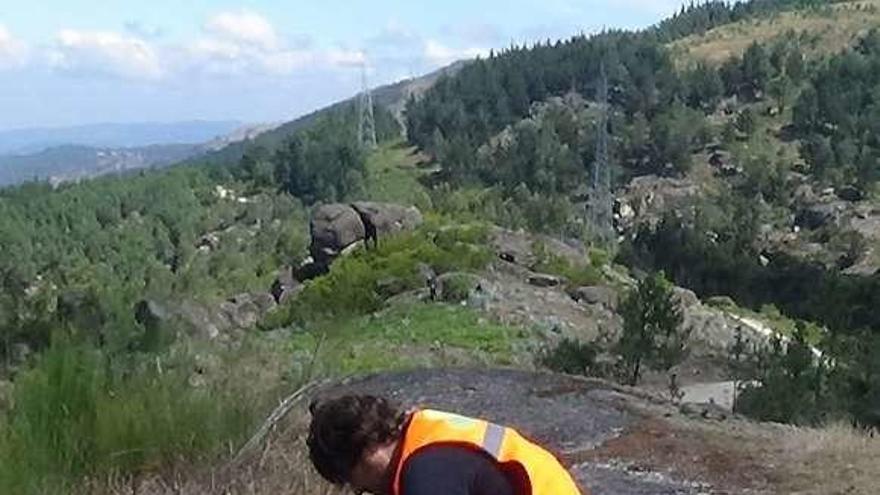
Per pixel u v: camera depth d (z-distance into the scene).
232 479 5.96
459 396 8.04
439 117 137.75
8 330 7.41
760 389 11.96
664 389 15.79
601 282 27.66
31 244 91.44
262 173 122.31
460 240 28.61
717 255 70.69
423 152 134.88
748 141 121.06
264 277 50.00
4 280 12.60
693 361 18.80
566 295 25.47
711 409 8.30
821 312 21.55
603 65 129.38
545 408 7.88
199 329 10.42
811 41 154.38
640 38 155.38
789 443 7.21
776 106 128.62
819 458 6.96
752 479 6.65
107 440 5.98
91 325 7.27
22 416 5.80
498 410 7.78
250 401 6.78
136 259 94.88
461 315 21.08
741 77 134.12
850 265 89.38
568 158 116.31
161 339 7.44
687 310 26.02
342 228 31.22
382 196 118.38
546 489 2.91
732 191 109.69
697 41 165.88
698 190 111.69
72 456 5.86
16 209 99.94
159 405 6.27
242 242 100.25
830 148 110.25
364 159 125.12
